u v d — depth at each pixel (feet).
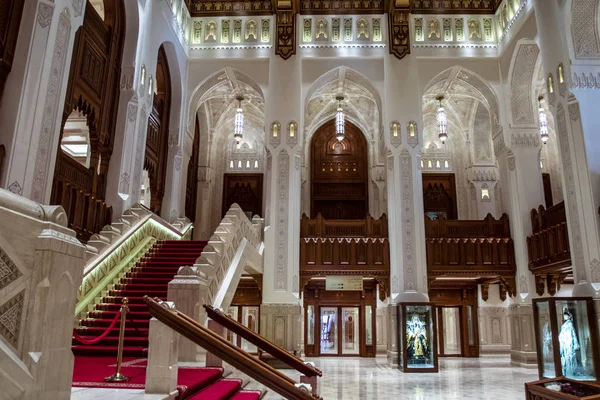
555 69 42.91
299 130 55.01
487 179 69.00
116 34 42.60
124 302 18.22
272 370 12.76
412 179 53.52
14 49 27.50
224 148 76.84
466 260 53.98
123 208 40.83
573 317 37.29
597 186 38.50
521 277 51.85
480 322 61.77
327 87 64.85
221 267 31.65
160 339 14.92
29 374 8.32
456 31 57.82
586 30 41.50
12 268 8.63
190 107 57.98
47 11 28.53
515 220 53.52
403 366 45.60
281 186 53.98
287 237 53.01
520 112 54.70
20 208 8.97
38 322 8.64
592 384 18.01
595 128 39.65
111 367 20.99
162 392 14.55
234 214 39.34
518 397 31.35
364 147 74.84
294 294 51.65
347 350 61.36
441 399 30.37
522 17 50.55
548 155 72.08
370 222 55.52
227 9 59.31
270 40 58.29
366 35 57.93
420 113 55.01
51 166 28.53
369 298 62.28
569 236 40.68
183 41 56.59
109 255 34.35
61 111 29.63
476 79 57.26
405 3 55.83
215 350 13.05
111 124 41.45
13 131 26.18
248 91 66.23
